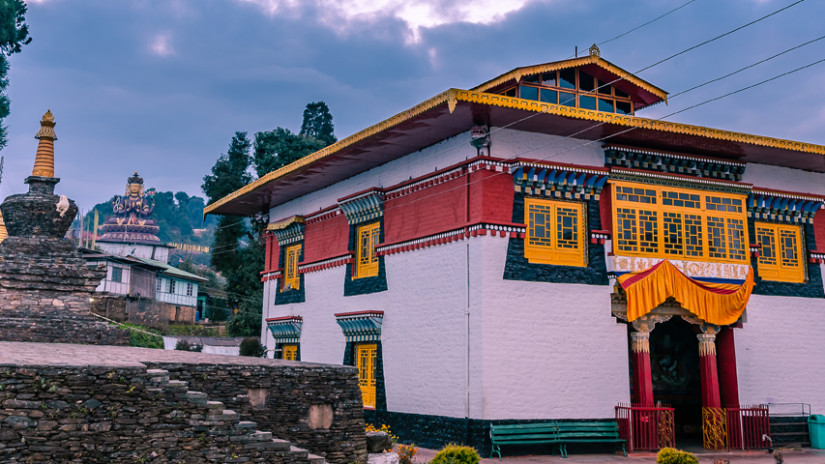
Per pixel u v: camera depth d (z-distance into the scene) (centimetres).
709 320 2317
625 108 2525
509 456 2038
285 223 3284
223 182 5381
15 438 1229
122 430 1327
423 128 2239
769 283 2514
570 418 2130
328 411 1708
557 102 2377
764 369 2436
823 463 2064
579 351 2181
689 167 2433
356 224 2788
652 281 2256
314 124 6762
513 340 2108
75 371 1303
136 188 15375
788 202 2584
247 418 1586
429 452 2117
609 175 2289
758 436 2322
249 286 5109
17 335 1950
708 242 2392
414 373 2338
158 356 1677
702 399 2350
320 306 2980
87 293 2125
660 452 1692
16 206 2123
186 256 18562
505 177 2189
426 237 2358
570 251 2247
